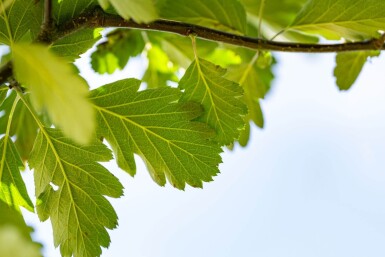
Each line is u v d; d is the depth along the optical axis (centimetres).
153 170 68
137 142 67
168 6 74
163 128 67
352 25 71
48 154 66
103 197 67
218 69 68
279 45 70
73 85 54
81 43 65
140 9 58
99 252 67
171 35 80
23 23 64
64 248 67
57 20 64
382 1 69
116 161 68
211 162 68
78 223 67
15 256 52
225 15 75
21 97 65
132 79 67
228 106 68
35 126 76
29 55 55
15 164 67
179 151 68
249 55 80
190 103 68
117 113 67
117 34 81
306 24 72
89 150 66
